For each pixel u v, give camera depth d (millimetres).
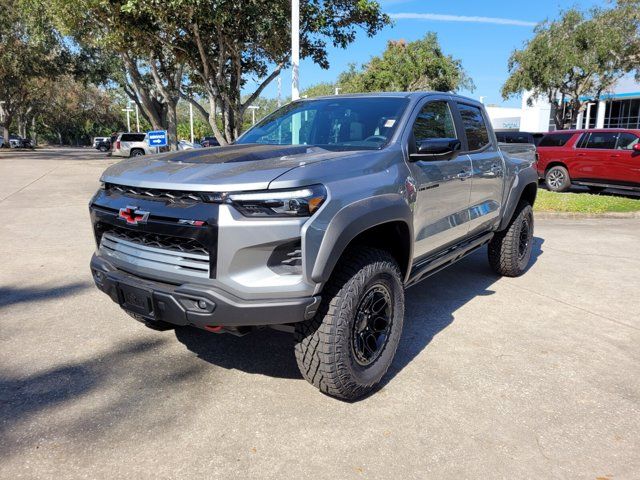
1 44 32500
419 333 4281
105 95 73000
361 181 3096
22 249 6789
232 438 2799
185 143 32375
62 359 3693
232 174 2789
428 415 3053
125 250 3117
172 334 4156
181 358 3738
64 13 17328
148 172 3080
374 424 2951
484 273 6180
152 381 3400
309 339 2945
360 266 3006
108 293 3223
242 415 3018
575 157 13617
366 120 3840
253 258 2691
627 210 10906
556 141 14289
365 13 15867
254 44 16406
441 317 4664
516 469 2586
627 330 4434
